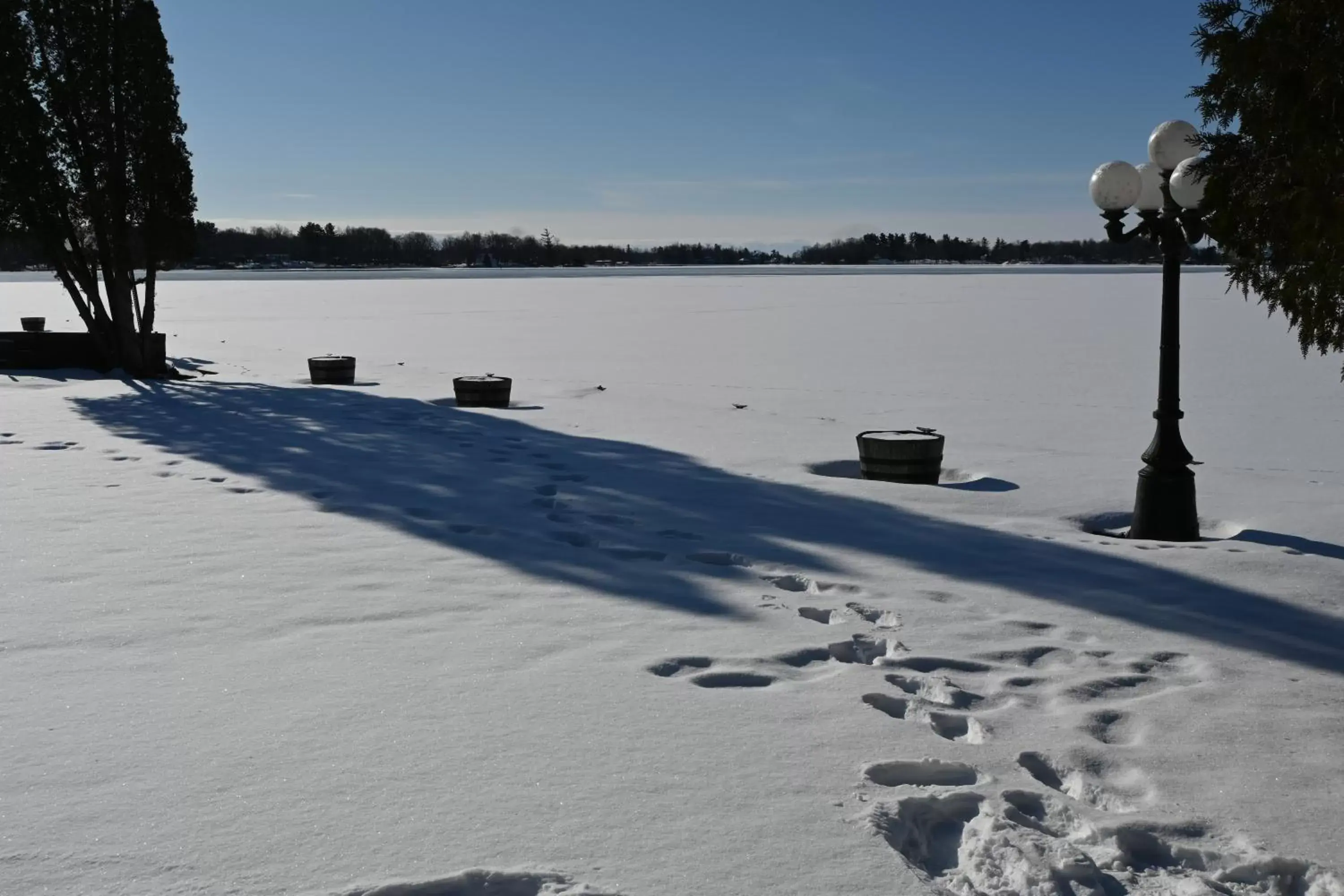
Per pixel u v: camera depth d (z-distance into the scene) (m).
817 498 9.26
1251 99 4.31
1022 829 3.32
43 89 20.12
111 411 15.21
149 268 21.14
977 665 5.03
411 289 71.00
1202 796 3.64
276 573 6.55
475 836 3.24
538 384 19.94
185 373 22.17
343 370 19.67
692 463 11.05
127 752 3.86
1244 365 22.39
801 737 4.06
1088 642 5.45
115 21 20.31
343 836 3.23
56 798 3.48
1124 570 6.90
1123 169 7.84
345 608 5.81
